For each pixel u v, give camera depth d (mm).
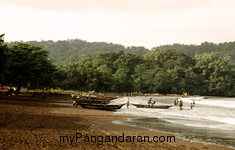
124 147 11219
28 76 61125
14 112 21312
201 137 15297
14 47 62719
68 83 116625
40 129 14195
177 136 15234
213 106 57344
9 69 58469
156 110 37312
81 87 133500
